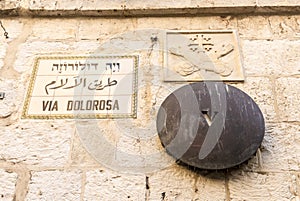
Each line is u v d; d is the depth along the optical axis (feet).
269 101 6.32
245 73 6.68
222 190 5.37
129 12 7.50
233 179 5.47
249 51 6.98
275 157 5.67
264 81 6.57
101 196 5.37
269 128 5.99
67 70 6.72
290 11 7.45
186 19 7.51
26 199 5.39
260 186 5.41
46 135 5.99
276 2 7.42
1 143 5.93
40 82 6.57
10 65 6.88
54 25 7.48
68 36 7.29
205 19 7.49
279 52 6.95
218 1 7.48
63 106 6.27
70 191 5.43
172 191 5.39
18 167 5.68
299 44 7.06
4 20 7.57
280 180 5.46
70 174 5.58
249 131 5.49
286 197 5.31
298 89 6.45
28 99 6.38
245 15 7.51
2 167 5.68
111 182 5.49
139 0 7.58
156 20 7.52
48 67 6.78
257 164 5.60
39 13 7.56
